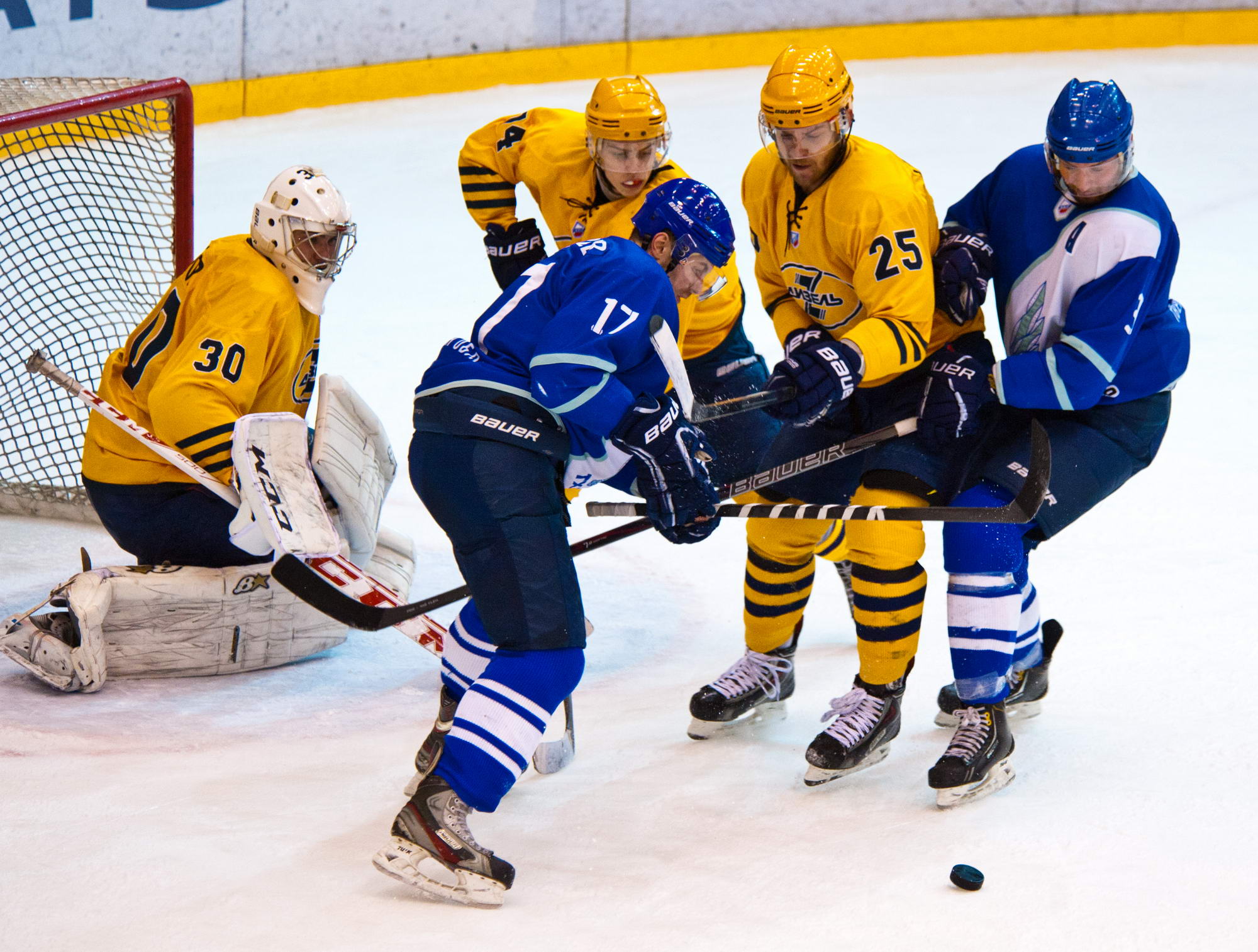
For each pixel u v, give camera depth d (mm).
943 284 10727
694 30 46844
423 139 40281
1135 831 9461
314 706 12367
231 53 41688
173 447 12680
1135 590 14266
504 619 9086
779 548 11438
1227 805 9789
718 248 9734
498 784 8914
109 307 21719
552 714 9250
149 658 12750
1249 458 18484
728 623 14398
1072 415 10906
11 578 15219
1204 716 11336
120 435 13133
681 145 38438
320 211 12828
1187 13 46438
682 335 13297
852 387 10328
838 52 47062
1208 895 8570
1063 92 10141
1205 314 25125
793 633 11766
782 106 10344
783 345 11844
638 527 10148
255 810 10016
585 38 46219
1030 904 8500
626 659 13508
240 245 13180
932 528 16672
